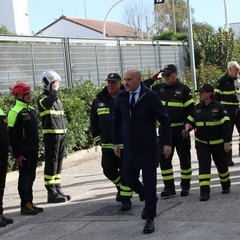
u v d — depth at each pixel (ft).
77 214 27.17
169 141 23.71
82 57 61.67
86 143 49.78
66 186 35.37
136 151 23.06
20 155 27.55
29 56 53.36
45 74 29.78
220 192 29.50
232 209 25.41
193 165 39.47
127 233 23.03
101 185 34.83
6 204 31.40
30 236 24.14
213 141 28.14
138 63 74.18
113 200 29.76
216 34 99.30
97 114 28.12
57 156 30.45
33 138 28.02
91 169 42.01
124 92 23.68
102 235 23.09
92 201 30.07
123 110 23.34
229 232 21.81
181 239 21.48
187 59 90.94
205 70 87.10
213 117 28.02
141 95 23.09
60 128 30.27
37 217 27.48
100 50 65.21
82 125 48.39
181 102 29.17
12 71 50.98
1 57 49.73
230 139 28.12
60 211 28.27
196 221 23.86
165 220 24.43
